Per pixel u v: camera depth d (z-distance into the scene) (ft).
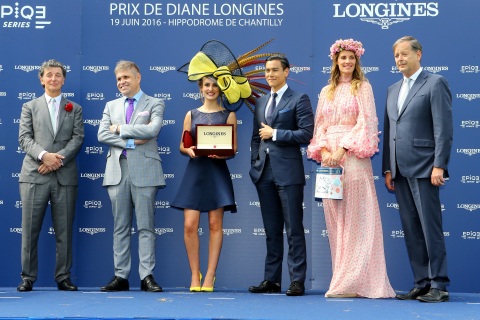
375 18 19.33
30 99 19.57
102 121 18.13
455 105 19.03
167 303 14.62
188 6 19.61
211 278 17.57
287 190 16.83
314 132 16.94
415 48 15.97
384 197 19.21
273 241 17.38
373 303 14.79
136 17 19.65
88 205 19.44
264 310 13.46
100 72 19.61
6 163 19.47
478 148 18.93
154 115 17.95
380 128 19.31
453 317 12.55
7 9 19.62
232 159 19.47
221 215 17.76
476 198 18.86
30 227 17.97
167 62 19.61
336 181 16.12
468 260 18.79
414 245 16.03
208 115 17.93
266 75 17.37
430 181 15.53
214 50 18.60
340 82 16.89
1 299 15.49
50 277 19.34
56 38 19.63
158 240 19.44
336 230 16.78
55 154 17.79
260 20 19.51
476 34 19.08
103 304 14.43
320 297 16.10
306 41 19.42
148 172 17.78
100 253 19.35
